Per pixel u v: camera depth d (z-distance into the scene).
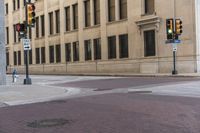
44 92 20.34
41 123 10.83
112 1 45.31
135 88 20.95
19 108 14.52
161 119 10.54
